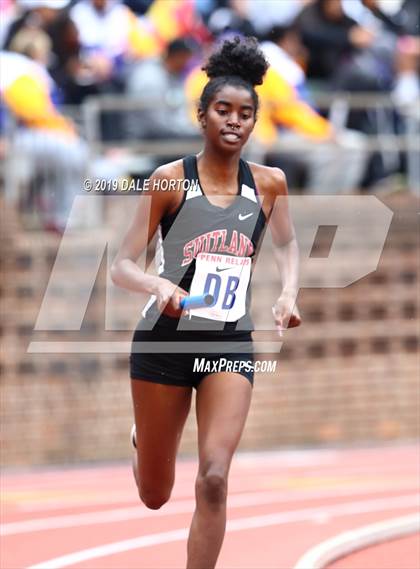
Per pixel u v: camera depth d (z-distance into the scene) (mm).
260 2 33812
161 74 32469
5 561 17047
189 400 12977
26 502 23172
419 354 34094
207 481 11500
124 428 30391
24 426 29672
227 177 12703
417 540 18391
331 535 19078
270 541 18531
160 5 33250
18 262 30375
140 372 12781
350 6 35938
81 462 29875
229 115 12500
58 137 30547
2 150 30656
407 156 34375
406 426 33562
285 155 32375
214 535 11531
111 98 31938
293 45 33531
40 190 30609
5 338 30000
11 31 30812
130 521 20594
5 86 30344
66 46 31797
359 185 33750
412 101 34531
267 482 25328
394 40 35656
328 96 33719
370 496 23188
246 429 31719
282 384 32250
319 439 32500
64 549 18000
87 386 30266
